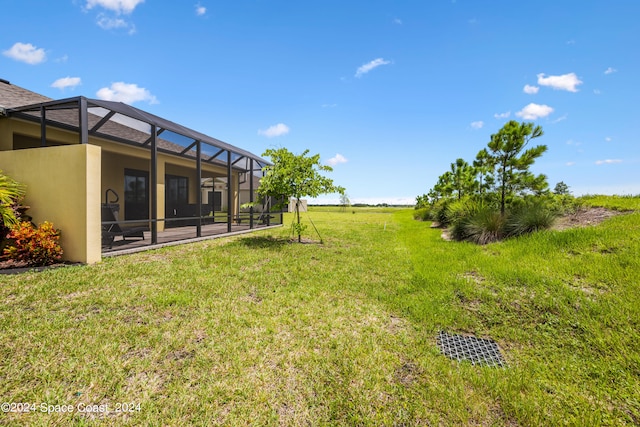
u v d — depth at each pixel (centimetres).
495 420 175
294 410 181
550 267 427
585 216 705
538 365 233
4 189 495
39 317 291
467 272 479
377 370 223
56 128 738
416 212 2081
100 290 375
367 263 586
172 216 1328
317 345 260
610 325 275
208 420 170
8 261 505
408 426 169
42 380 199
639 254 406
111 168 1040
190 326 287
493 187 835
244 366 224
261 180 810
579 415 178
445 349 264
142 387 196
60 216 519
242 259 586
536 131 757
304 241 864
